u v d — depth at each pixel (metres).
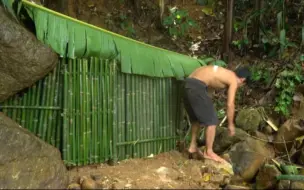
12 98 4.18
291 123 5.23
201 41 7.14
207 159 4.68
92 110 4.34
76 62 4.24
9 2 3.98
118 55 4.53
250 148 4.82
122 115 4.66
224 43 6.62
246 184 4.56
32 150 3.89
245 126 5.45
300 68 5.91
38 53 3.95
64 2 6.19
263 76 6.14
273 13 6.94
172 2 7.64
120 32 6.73
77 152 4.23
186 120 5.50
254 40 6.78
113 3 7.02
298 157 5.04
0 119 3.95
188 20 7.14
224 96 6.07
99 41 4.40
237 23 7.00
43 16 4.14
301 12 6.97
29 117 4.20
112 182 4.02
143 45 4.88
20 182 3.68
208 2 7.74
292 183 4.27
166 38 7.02
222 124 5.57
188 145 5.32
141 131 4.85
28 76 4.01
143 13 7.16
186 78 4.90
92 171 4.30
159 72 4.92
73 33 4.24
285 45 6.27
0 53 3.84
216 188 4.16
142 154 4.88
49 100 4.20
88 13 6.69
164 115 5.14
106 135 4.47
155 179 4.17
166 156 5.01
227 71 4.61
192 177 4.30
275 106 5.63
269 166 4.45
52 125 4.21
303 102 5.52
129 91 4.71
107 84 4.47
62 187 3.81
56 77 4.22
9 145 3.84
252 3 7.51
